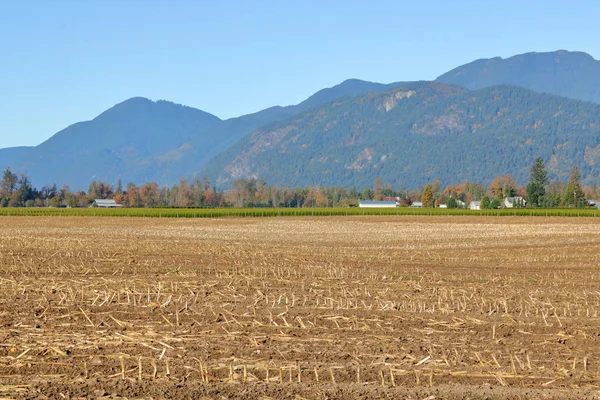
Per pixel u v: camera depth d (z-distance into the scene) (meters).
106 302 18.80
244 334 14.98
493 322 16.70
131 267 28.19
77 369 12.20
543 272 28.77
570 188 172.75
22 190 197.00
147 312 17.42
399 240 50.16
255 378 11.71
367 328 15.68
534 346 14.31
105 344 13.91
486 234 57.38
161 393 10.95
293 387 11.29
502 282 25.03
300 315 17.19
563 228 66.62
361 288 22.20
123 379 11.60
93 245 39.59
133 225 70.69
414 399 10.85
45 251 35.06
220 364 12.55
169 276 25.16
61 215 100.56
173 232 57.59
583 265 32.03
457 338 14.88
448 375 12.12
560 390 11.41
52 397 10.73
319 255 35.47
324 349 13.72
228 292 20.97
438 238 52.44
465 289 22.55
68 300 19.06
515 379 12.01
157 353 13.30
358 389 11.25
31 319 16.39
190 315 17.08
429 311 17.97
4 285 21.84
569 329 16.00
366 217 97.81
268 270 27.45
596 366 12.89
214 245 41.31
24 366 12.31
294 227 68.88
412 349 13.84
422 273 27.61
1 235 49.34
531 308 18.80
